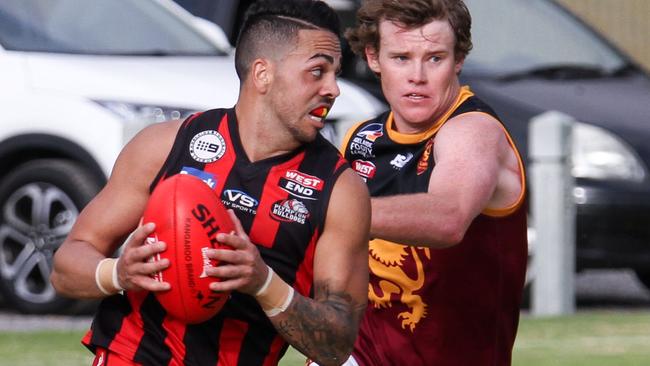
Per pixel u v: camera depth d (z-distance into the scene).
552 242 32.91
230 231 12.44
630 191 34.06
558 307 33.00
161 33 35.03
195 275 12.28
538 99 36.28
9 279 31.73
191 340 13.32
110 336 13.59
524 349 27.31
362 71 37.66
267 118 13.13
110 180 13.66
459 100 16.05
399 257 16.02
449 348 16.23
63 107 31.70
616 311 34.88
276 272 13.11
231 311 13.26
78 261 13.16
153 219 12.38
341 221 13.03
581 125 35.09
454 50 15.88
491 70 37.94
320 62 12.98
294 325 12.73
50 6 34.16
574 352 26.95
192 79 32.72
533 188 33.19
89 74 32.25
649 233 34.22
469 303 16.03
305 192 13.09
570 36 39.56
